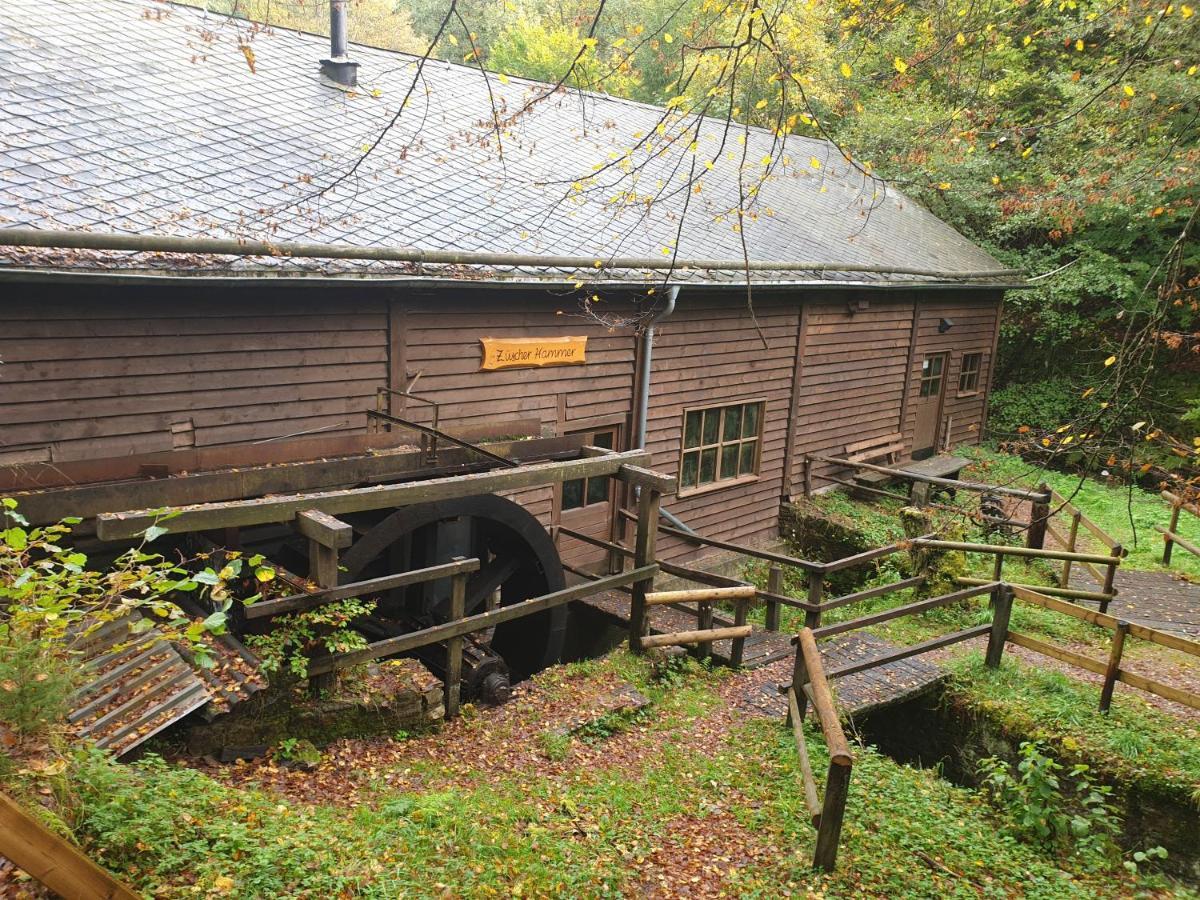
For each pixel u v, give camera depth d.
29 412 5.37
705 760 5.52
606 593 9.13
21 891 2.60
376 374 7.16
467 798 4.64
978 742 6.55
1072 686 7.07
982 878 4.49
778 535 12.06
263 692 4.84
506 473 6.18
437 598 7.61
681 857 4.37
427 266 6.84
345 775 4.80
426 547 7.51
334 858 3.58
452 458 6.91
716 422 10.73
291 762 4.77
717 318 10.22
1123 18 8.43
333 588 5.05
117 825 3.18
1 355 5.21
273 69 8.95
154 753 4.32
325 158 7.68
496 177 8.80
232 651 4.88
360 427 7.12
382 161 8.07
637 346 9.30
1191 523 12.50
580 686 6.38
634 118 12.10
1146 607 9.12
